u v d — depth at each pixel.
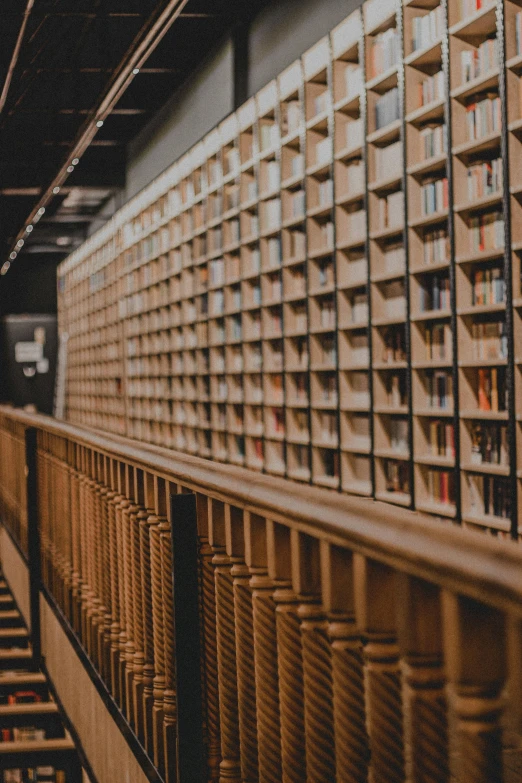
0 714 5.16
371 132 6.22
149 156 11.58
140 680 2.75
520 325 4.81
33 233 17.42
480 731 0.99
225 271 8.93
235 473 1.75
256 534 1.66
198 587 2.13
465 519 5.29
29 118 11.13
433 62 5.70
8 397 19.80
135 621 2.80
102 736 3.27
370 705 1.21
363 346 6.66
